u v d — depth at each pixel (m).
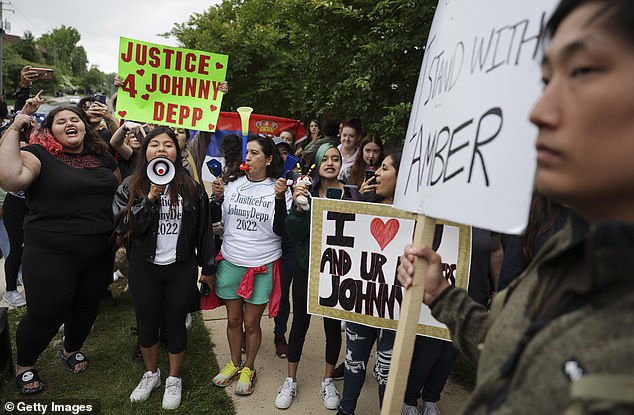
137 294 2.91
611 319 0.61
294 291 3.05
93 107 3.97
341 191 2.96
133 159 4.10
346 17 4.98
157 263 2.86
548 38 0.76
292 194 3.00
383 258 2.52
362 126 5.39
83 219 2.94
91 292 3.20
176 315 2.97
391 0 4.23
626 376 0.56
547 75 0.74
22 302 4.35
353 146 4.99
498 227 0.86
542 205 2.26
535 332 0.72
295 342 3.07
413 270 1.25
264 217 3.06
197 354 3.64
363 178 3.95
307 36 5.93
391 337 2.56
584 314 0.65
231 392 3.17
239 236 3.09
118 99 3.77
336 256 2.62
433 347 2.56
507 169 0.87
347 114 5.72
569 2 0.69
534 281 0.83
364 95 4.82
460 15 1.19
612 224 0.60
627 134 0.62
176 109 3.87
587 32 0.64
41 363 3.45
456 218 0.99
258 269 3.07
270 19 11.92
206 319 4.30
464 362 3.50
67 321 3.29
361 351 2.71
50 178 2.85
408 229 2.46
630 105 0.61
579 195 0.67
